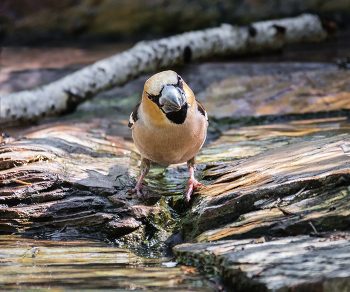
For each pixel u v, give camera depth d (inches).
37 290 197.6
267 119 476.7
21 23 968.9
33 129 484.4
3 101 486.9
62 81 545.0
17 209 302.8
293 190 253.6
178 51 628.4
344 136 321.7
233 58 719.7
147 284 206.1
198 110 314.0
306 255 201.2
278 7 909.2
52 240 287.3
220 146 407.2
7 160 334.6
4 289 198.7
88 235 296.2
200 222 267.4
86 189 320.8
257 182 273.3
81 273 222.4
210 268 219.3
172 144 298.2
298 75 561.0
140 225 293.0
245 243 227.6
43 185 316.8
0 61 769.6
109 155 390.3
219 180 306.7
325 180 247.1
